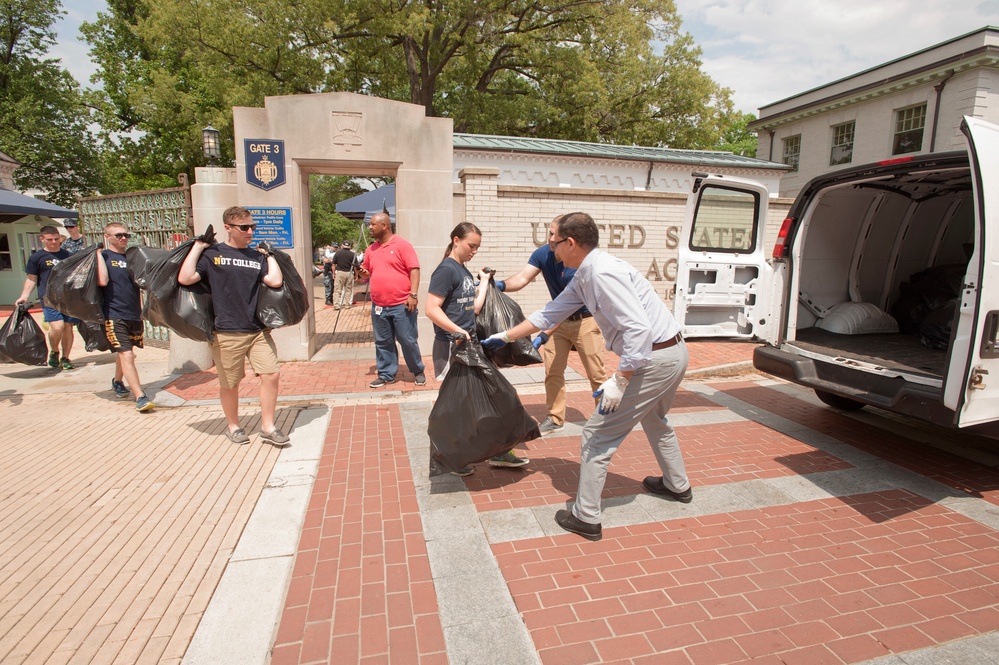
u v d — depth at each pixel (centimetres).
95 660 216
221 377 428
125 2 2584
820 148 2069
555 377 454
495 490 362
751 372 681
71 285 492
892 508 344
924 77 1683
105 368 714
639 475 387
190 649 223
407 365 623
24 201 1320
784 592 260
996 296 323
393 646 224
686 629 235
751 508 341
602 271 276
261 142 662
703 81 2158
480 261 819
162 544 298
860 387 416
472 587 262
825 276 601
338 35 2006
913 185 550
